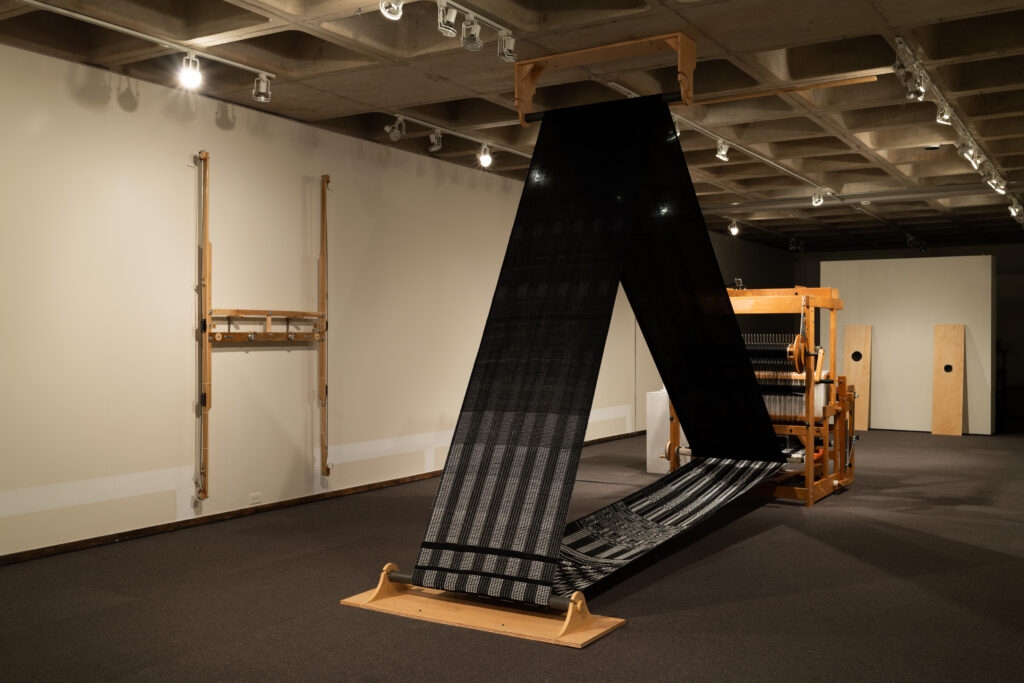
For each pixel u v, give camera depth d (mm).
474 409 5172
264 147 7434
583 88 7844
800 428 7812
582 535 5660
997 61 7125
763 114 8078
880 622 4500
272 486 7492
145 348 6480
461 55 6266
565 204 5512
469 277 9898
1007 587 5148
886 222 15133
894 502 7867
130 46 6148
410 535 6484
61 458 5953
